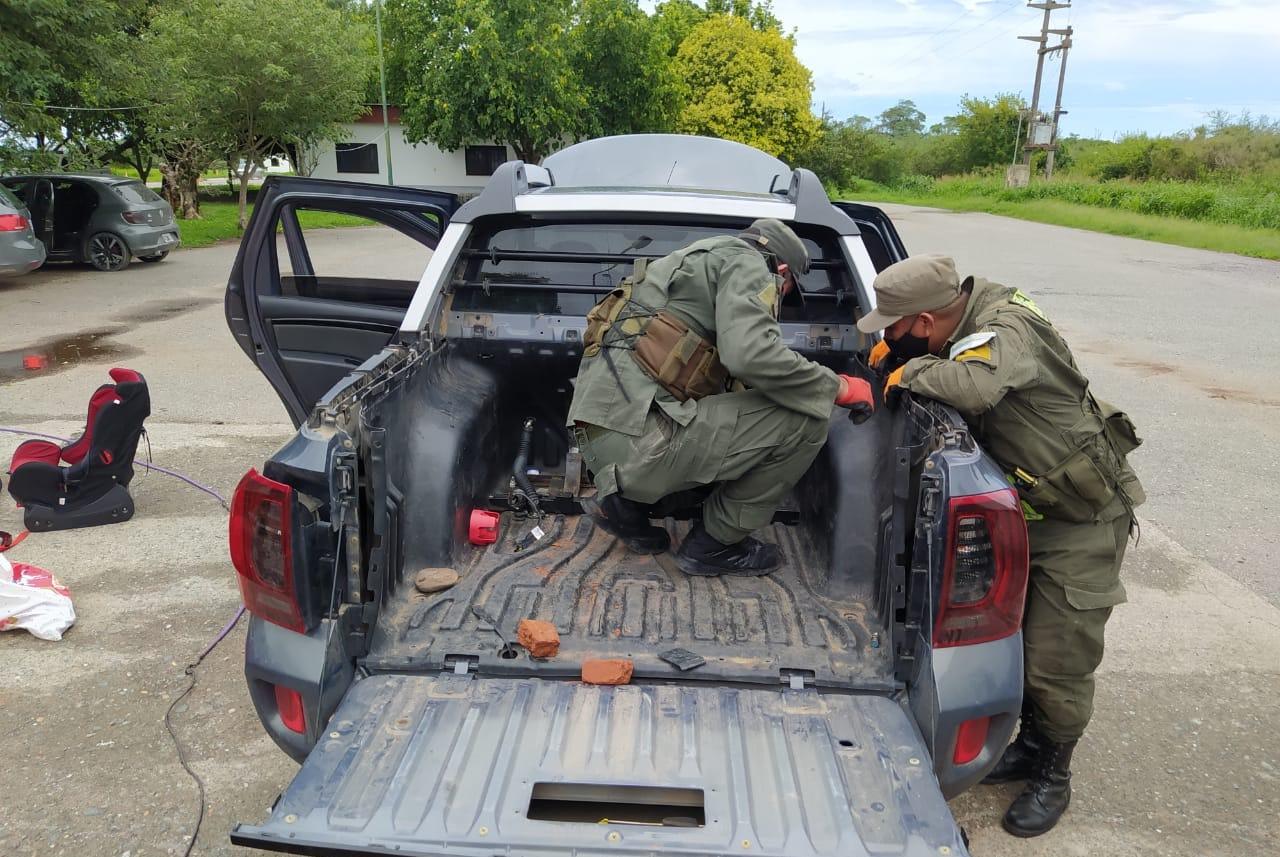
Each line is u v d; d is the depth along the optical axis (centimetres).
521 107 2625
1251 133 4650
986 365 244
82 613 403
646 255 370
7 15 1322
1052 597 265
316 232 1442
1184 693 367
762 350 242
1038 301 1382
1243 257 2138
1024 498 260
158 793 292
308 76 2167
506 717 218
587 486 360
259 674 224
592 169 462
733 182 453
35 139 1814
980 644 218
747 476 268
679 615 262
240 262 444
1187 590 459
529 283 370
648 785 198
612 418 260
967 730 219
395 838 183
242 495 218
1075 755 326
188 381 805
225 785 297
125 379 495
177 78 1822
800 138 3544
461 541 294
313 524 221
